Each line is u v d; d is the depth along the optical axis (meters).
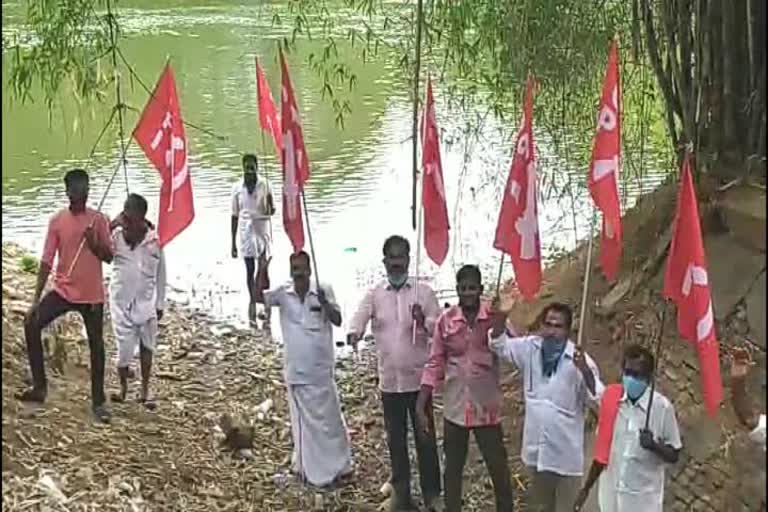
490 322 6.62
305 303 7.46
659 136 11.62
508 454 7.94
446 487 6.83
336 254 13.12
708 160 8.36
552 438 6.30
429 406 6.76
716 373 5.37
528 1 9.31
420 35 8.89
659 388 7.54
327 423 7.59
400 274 7.16
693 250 5.32
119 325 8.30
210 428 8.40
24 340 8.77
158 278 8.48
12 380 8.03
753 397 6.73
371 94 22.09
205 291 12.17
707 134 8.40
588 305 9.03
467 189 13.93
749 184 8.09
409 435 8.49
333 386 7.62
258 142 18.67
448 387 6.75
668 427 5.69
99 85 9.15
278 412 9.00
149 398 8.80
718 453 6.66
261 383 9.64
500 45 9.69
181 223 7.71
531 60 9.42
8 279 10.73
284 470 7.89
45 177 16.59
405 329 7.11
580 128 10.45
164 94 7.58
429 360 6.79
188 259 13.20
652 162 12.11
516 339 6.48
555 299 9.62
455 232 13.25
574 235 11.92
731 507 6.32
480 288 6.62
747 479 6.33
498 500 6.80
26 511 6.30
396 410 7.18
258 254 11.25
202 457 7.84
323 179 16.59
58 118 19.20
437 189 7.07
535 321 8.62
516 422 8.38
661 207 9.28
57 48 8.15
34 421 7.52
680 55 8.50
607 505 5.88
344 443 7.71
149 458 7.55
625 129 10.85
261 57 24.83
